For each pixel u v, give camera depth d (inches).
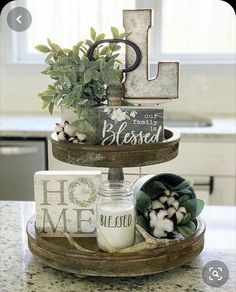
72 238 42.1
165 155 41.4
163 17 114.5
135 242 40.6
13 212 55.8
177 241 40.1
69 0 110.5
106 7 110.7
